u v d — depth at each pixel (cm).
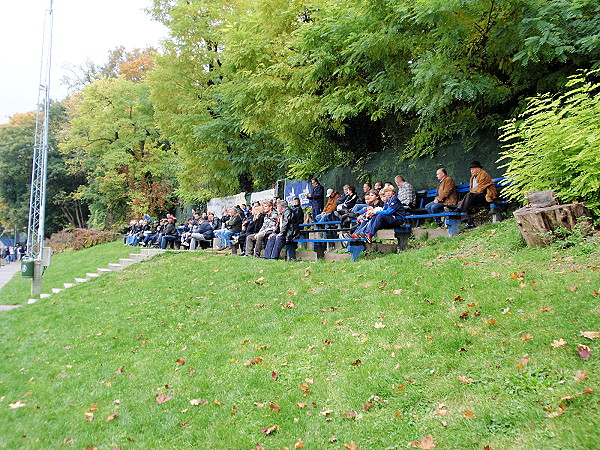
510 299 435
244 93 1359
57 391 467
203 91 2056
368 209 842
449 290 503
